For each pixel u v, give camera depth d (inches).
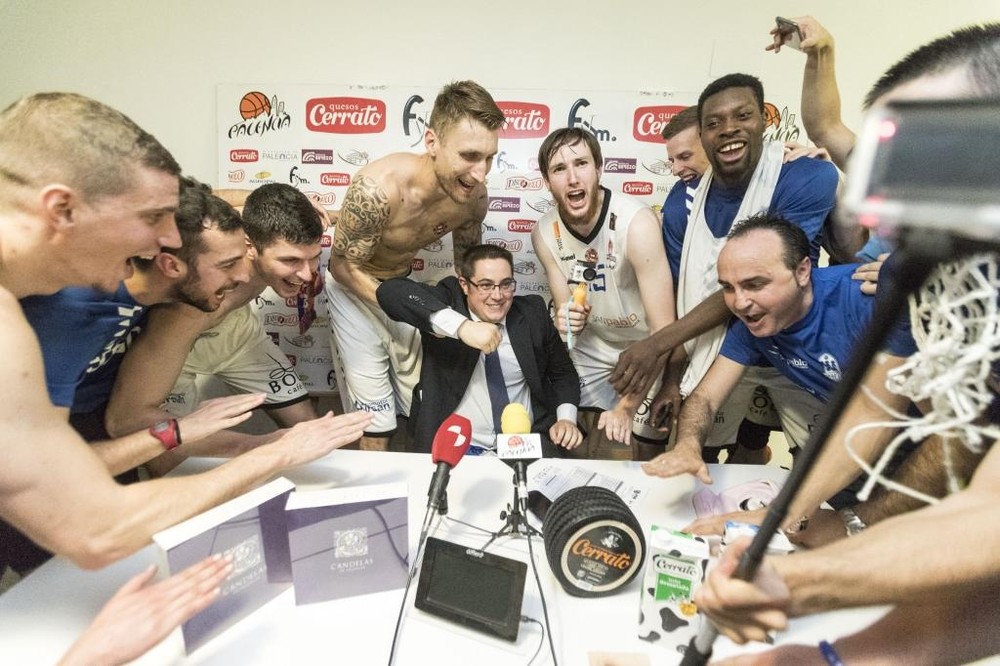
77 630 29.5
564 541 31.4
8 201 29.6
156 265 40.6
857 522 36.3
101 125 29.8
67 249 31.4
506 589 29.9
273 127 80.5
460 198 64.0
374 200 60.9
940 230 11.0
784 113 77.7
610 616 31.5
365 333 72.4
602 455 84.4
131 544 30.7
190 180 45.3
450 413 62.4
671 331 60.5
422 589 31.2
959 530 17.7
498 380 63.7
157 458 50.0
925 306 21.5
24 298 35.4
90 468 29.6
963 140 10.6
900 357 32.3
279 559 32.6
